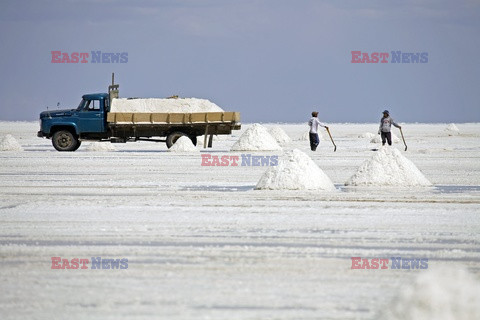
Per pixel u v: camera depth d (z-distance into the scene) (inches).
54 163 3489.2
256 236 1488.7
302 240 1446.9
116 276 1135.6
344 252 1322.6
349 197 2123.5
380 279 1118.4
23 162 3543.3
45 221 1681.8
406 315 673.0
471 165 3403.1
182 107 5206.7
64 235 1502.2
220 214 1788.9
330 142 6294.3
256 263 1227.9
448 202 2018.9
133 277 1128.8
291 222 1665.8
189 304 976.3
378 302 985.5
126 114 4409.5
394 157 2491.4
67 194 2239.2
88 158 3836.1
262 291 1042.7
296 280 1107.9
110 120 4379.9
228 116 4537.4
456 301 666.2
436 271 694.5
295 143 6033.5
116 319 908.6
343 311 943.0
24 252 1325.0
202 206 1937.7
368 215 1768.0
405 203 1993.1
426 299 671.8
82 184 2536.9
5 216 1755.7
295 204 1971.0
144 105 5059.1
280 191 2272.4
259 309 952.3
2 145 4579.2
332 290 1050.1
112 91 4549.7
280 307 961.5
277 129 6328.7
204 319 906.7
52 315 928.3
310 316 920.9
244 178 2775.6
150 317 916.0
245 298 1005.2
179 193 2256.4
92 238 1467.8
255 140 4507.9
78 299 1003.9
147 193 2260.1
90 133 4466.0
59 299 1003.3
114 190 2349.9
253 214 1787.6
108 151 4576.8
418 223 1651.1
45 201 2046.0
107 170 3122.5
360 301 991.6
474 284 681.6
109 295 1024.2
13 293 1036.5
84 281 1105.4
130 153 4288.9
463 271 698.2
